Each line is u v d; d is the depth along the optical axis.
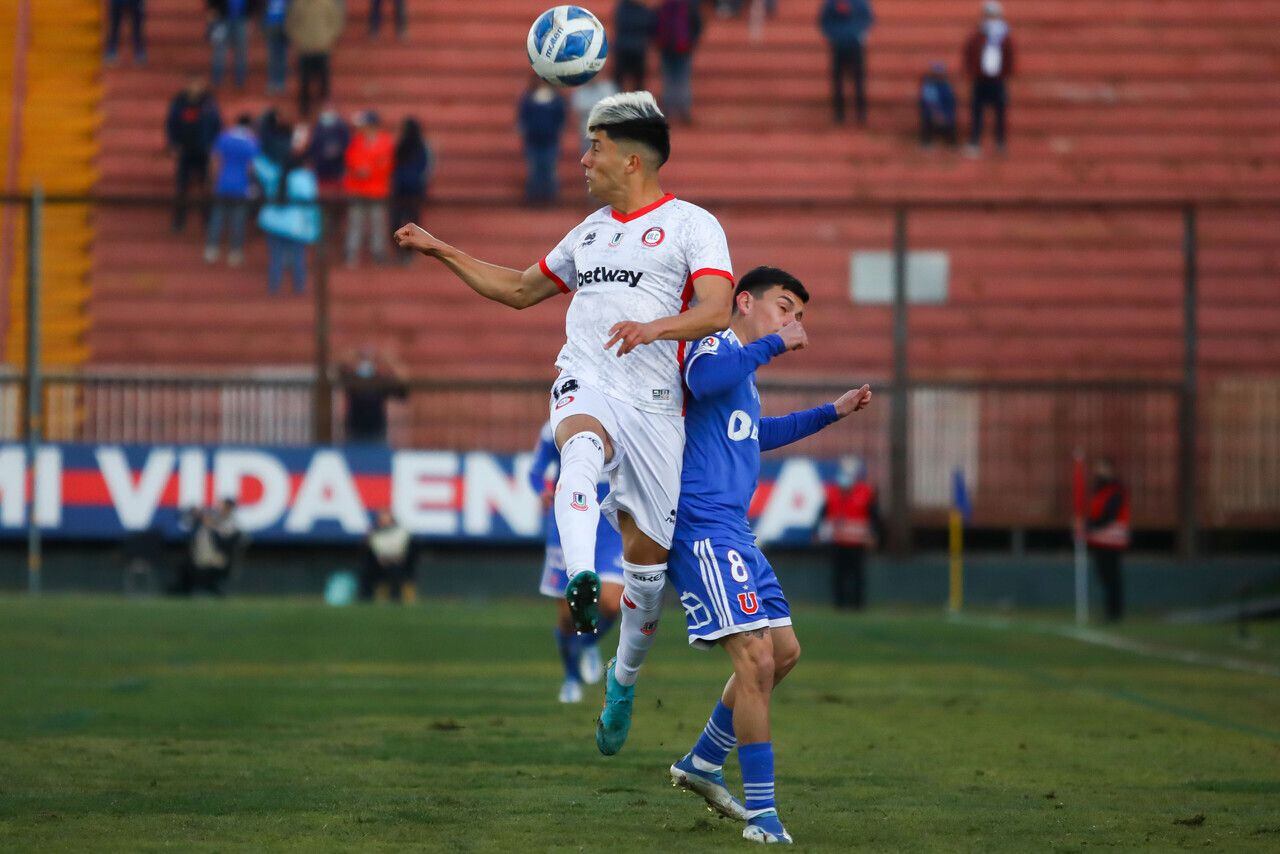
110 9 111.31
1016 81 112.56
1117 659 55.38
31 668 47.00
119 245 102.06
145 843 20.86
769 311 23.22
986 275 101.44
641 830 22.27
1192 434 89.88
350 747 30.97
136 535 87.38
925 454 91.25
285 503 88.25
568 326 22.78
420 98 110.75
